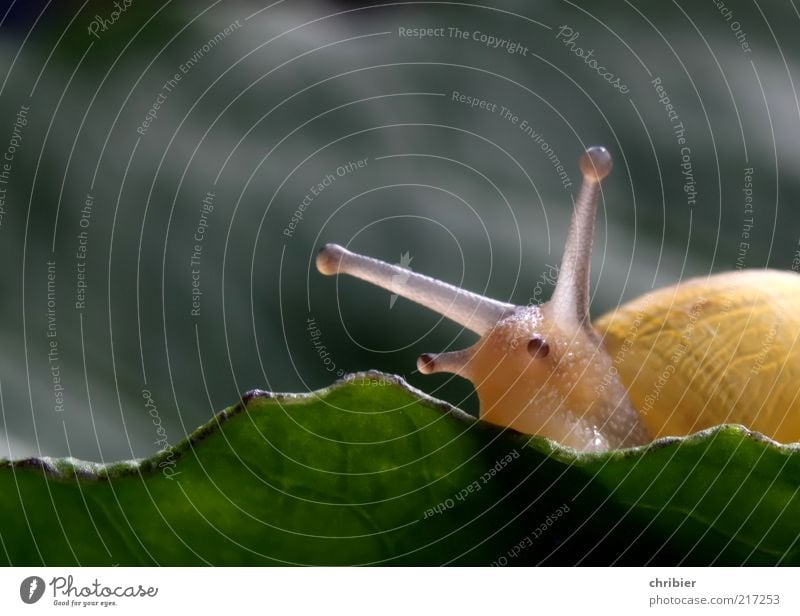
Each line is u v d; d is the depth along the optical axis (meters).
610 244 0.15
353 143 0.15
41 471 0.11
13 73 0.15
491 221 0.15
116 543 0.11
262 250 0.15
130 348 0.14
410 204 0.15
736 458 0.11
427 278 0.13
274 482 0.11
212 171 0.15
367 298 0.15
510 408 0.13
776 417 0.12
